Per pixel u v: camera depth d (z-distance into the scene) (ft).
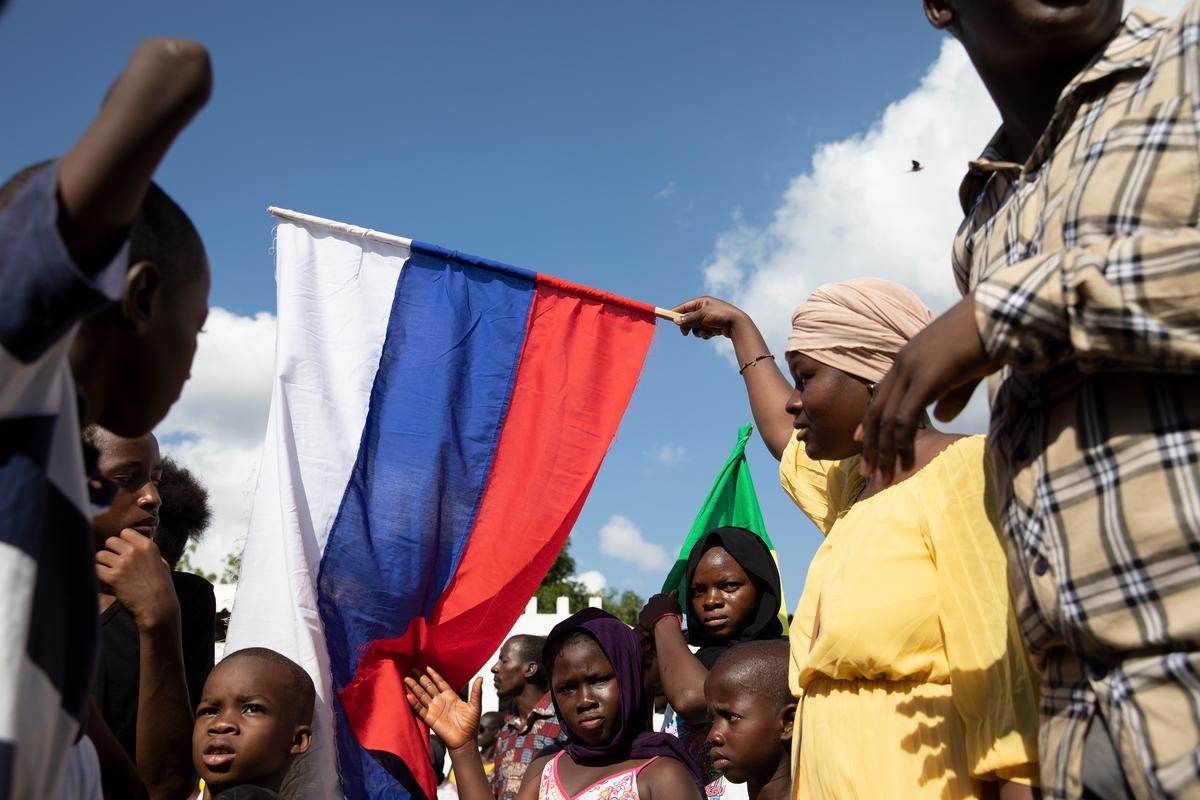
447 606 13.69
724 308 13.97
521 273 15.26
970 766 7.29
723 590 14.60
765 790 11.12
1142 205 5.34
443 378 14.61
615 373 15.05
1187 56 5.49
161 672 10.67
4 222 4.53
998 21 6.28
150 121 4.50
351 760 12.61
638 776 12.71
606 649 13.43
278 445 13.44
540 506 14.32
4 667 4.43
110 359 5.38
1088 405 5.50
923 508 8.11
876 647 7.99
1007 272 5.54
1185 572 4.98
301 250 14.64
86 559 5.06
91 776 7.52
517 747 20.72
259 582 12.94
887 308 9.45
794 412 10.00
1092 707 5.53
